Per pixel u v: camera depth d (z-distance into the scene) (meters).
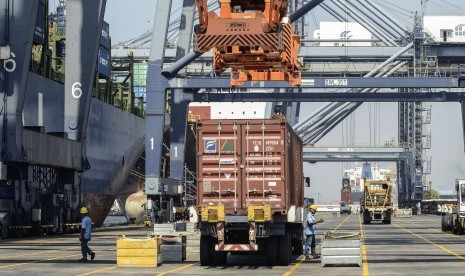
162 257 84.94
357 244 75.94
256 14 69.75
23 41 175.00
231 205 75.06
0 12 175.75
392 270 71.44
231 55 73.50
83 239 84.12
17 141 172.88
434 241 127.75
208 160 75.62
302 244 94.44
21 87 174.25
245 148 75.38
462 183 148.75
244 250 73.94
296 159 85.12
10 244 128.50
